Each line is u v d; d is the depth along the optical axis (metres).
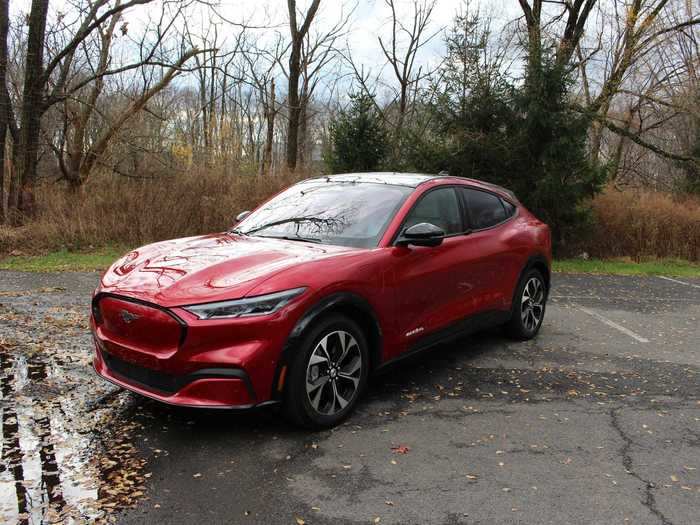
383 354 4.16
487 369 5.21
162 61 16.06
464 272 4.94
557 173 13.40
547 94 13.24
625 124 21.95
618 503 3.02
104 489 2.96
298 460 3.35
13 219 13.04
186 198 13.77
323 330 3.65
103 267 10.30
